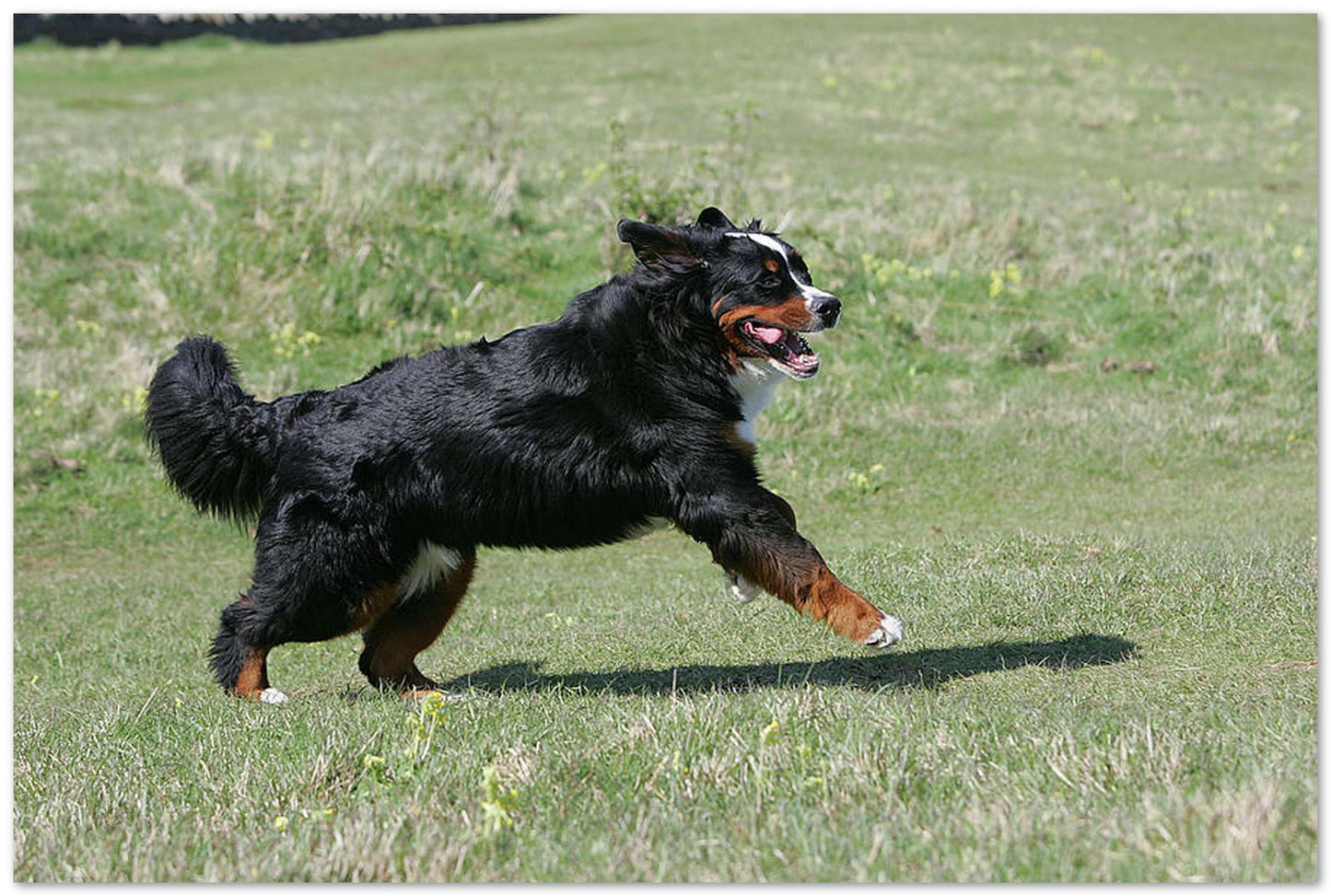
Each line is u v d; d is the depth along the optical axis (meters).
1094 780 4.57
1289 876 3.81
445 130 27.53
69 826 4.84
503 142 22.48
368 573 7.04
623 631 9.13
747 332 6.86
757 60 36.56
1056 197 24.08
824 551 11.97
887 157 27.44
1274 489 13.86
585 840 4.37
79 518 13.93
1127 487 14.33
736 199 19.31
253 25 45.66
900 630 6.62
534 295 18.14
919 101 32.41
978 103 32.44
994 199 23.03
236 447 7.45
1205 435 15.52
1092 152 28.89
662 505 6.90
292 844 4.44
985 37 38.91
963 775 4.70
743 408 7.05
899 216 20.91
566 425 6.80
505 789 4.81
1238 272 19.30
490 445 6.85
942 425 15.79
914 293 18.48
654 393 6.77
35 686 9.30
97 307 17.27
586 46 40.00
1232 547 10.02
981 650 7.69
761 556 6.74
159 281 17.47
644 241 6.78
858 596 6.68
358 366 16.47
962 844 4.14
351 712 6.48
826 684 7.03
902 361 17.11
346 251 17.86
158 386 7.59
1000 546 10.12
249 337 16.80
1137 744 4.81
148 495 14.38
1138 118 31.48
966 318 18.22
